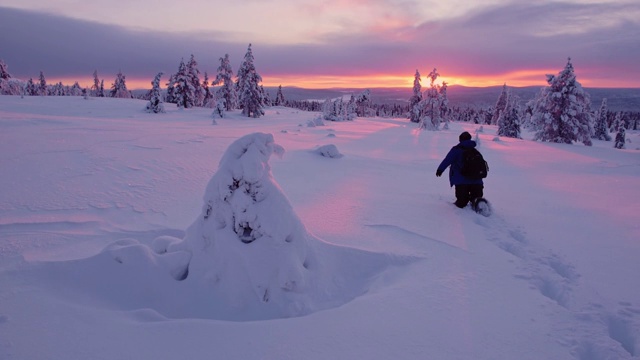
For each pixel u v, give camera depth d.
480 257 4.46
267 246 3.42
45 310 2.88
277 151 3.89
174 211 5.77
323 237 4.79
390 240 4.89
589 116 30.48
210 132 20.55
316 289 3.52
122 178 7.65
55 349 2.43
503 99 77.69
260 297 3.28
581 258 4.68
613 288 3.82
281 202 3.56
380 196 7.59
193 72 57.56
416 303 3.22
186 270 3.64
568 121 30.11
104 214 5.49
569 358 2.55
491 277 3.87
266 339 2.62
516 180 11.26
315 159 12.10
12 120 18.50
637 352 2.78
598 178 12.12
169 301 3.38
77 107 41.09
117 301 3.30
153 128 21.08
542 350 2.63
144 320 2.89
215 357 2.40
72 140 12.43
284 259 3.39
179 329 2.71
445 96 65.19
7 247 4.11
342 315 2.98
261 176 3.50
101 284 3.39
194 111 48.91
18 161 8.52
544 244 5.19
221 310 3.28
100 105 44.84
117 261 3.50
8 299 2.99
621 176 12.69
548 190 9.63
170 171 8.53
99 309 3.03
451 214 6.45
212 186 3.54
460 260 4.34
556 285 3.80
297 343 2.58
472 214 6.54
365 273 4.03
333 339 2.64
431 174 11.23
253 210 3.43
